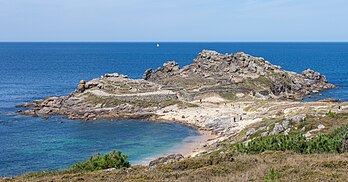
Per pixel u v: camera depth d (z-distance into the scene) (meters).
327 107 85.81
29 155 71.81
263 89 138.25
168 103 117.19
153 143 81.88
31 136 87.06
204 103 119.88
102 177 28.86
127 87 127.94
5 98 138.88
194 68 166.75
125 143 82.00
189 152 73.50
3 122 100.44
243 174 25.89
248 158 31.67
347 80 188.88
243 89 133.88
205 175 26.69
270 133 59.78
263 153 34.50
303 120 60.59
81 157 70.88
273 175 24.25
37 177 32.62
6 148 76.50
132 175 28.41
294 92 149.00
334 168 26.62
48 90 160.62
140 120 106.00
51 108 114.94
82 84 128.38
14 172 61.47
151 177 27.12
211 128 94.25
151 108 114.56
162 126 98.56
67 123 101.38
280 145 37.16
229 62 165.00
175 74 162.00
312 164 27.48
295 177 23.98
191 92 128.62
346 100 131.62
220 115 104.31
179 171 29.64
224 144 68.75
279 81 149.50
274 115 92.19
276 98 133.38
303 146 36.06
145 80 145.25
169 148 77.44
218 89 131.88
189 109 112.94
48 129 94.25
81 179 28.52
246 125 87.44
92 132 92.00
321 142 36.12
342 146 34.75
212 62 166.62
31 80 195.12
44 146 78.69
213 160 31.20
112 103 115.75
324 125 56.88
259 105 111.81
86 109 113.44
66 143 81.44
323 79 169.00
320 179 23.42
